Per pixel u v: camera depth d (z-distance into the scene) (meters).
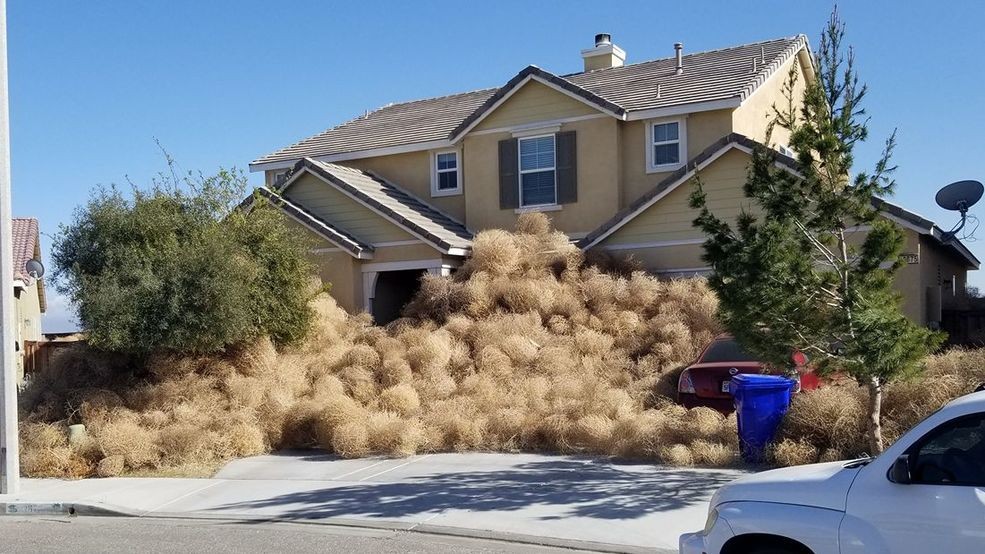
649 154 20.86
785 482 5.48
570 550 8.02
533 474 10.93
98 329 13.96
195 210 15.80
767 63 21.31
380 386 15.06
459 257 20.53
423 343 15.91
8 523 10.22
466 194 22.83
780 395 10.85
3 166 11.49
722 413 12.19
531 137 22.02
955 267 23.78
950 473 4.90
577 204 21.42
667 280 18.34
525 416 12.88
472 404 13.66
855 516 5.05
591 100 20.95
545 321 17.28
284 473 11.98
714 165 18.25
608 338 16.08
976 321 19.11
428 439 12.77
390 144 24.27
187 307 14.38
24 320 31.08
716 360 13.00
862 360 8.27
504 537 8.43
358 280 20.66
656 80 22.56
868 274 8.80
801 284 8.63
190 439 12.98
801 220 9.12
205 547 8.51
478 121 22.44
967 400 5.00
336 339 17.22
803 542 5.18
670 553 7.71
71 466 12.56
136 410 14.26
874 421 8.75
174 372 14.99
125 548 8.60
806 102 9.23
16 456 11.37
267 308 16.05
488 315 17.44
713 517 5.70
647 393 13.71
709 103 19.77
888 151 8.98
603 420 12.28
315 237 20.56
